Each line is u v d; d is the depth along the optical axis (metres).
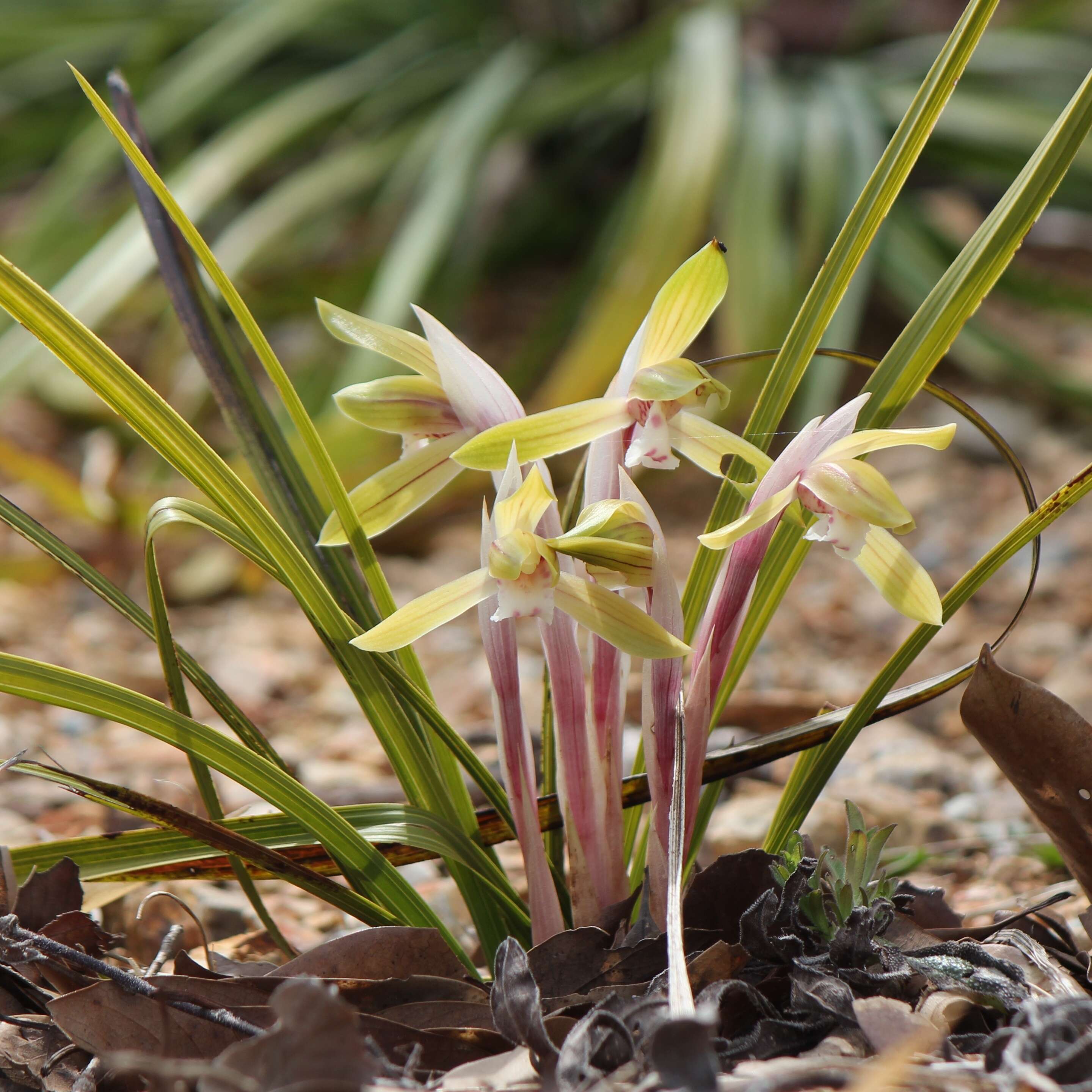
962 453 2.53
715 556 1.12
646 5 3.34
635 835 1.13
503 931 1.12
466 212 2.92
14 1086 1.07
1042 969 1.08
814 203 2.54
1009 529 2.17
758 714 1.48
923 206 2.98
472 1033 1.07
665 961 1.08
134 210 2.41
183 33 3.12
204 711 1.61
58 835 1.22
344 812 1.10
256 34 2.89
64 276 2.55
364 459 2.16
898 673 1.10
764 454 1.08
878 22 3.24
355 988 1.07
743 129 2.76
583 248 3.44
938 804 1.26
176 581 2.12
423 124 3.00
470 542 2.35
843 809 1.22
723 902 1.09
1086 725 1.08
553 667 1.09
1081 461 2.40
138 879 1.11
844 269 1.11
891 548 1.08
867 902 1.08
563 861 1.13
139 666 1.74
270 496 1.13
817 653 1.82
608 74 2.97
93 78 3.25
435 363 1.09
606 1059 1.05
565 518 1.12
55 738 1.45
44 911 1.10
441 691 1.70
